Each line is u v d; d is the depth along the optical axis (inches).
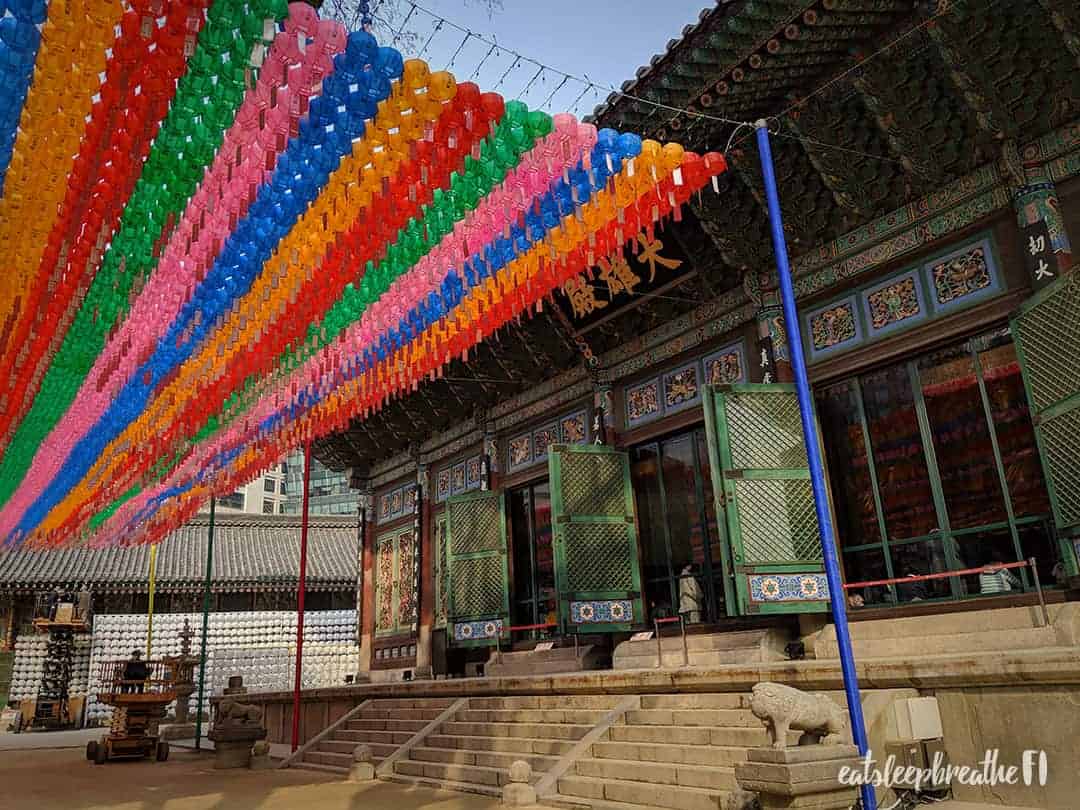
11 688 1177.4
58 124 185.5
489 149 216.8
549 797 333.1
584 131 220.2
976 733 270.2
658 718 356.8
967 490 398.0
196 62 171.6
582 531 553.9
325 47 169.9
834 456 455.5
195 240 237.9
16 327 302.8
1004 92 369.4
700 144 442.6
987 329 395.2
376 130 196.5
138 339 315.3
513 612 689.0
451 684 499.5
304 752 553.0
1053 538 366.6
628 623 550.0
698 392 538.3
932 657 281.4
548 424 677.9
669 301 553.9
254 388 400.5
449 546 719.1
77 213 222.8
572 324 612.1
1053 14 335.6
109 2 155.5
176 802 388.8
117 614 1258.6
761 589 422.6
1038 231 368.2
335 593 1397.6
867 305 442.6
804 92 408.8
